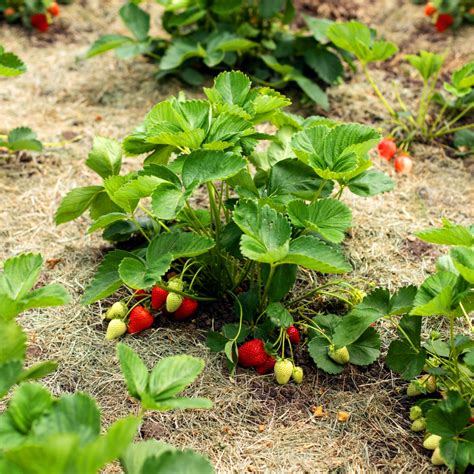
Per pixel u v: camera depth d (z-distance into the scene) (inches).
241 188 51.6
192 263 53.7
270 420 49.8
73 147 68.2
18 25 84.0
